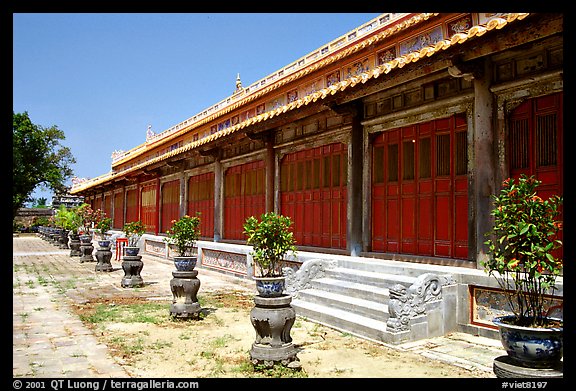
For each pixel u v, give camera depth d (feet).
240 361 24.08
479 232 29.91
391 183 38.42
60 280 55.57
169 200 85.81
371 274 34.19
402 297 26.94
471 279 28.19
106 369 22.79
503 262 17.87
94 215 91.71
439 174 34.24
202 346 26.99
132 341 28.04
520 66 28.37
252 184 57.52
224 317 34.94
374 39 39.81
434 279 28.17
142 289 49.01
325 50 50.39
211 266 62.18
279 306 22.89
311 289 37.14
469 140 31.68
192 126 76.89
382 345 26.58
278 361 22.58
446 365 23.02
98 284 52.42
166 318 34.47
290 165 50.90
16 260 80.53
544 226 17.04
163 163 77.77
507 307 26.43
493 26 23.41
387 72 29.91
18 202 192.13
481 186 29.89
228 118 66.64
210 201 68.90
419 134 36.06
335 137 43.65
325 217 45.47
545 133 27.37
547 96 27.35
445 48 25.95
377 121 39.04
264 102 57.77
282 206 51.85
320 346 26.55
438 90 34.17
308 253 44.19
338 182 43.88
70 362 23.86
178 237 36.04
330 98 36.06
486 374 21.62
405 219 37.01
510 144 29.09
